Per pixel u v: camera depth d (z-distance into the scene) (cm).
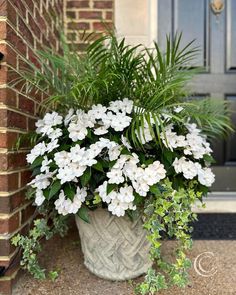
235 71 233
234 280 117
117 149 106
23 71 124
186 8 231
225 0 231
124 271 115
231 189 234
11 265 109
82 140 111
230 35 232
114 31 176
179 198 107
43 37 162
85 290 111
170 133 114
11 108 113
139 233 113
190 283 115
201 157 117
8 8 110
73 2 221
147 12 223
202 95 232
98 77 111
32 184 113
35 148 115
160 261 111
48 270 125
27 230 129
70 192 104
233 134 233
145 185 104
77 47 161
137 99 118
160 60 127
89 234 116
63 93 130
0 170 108
